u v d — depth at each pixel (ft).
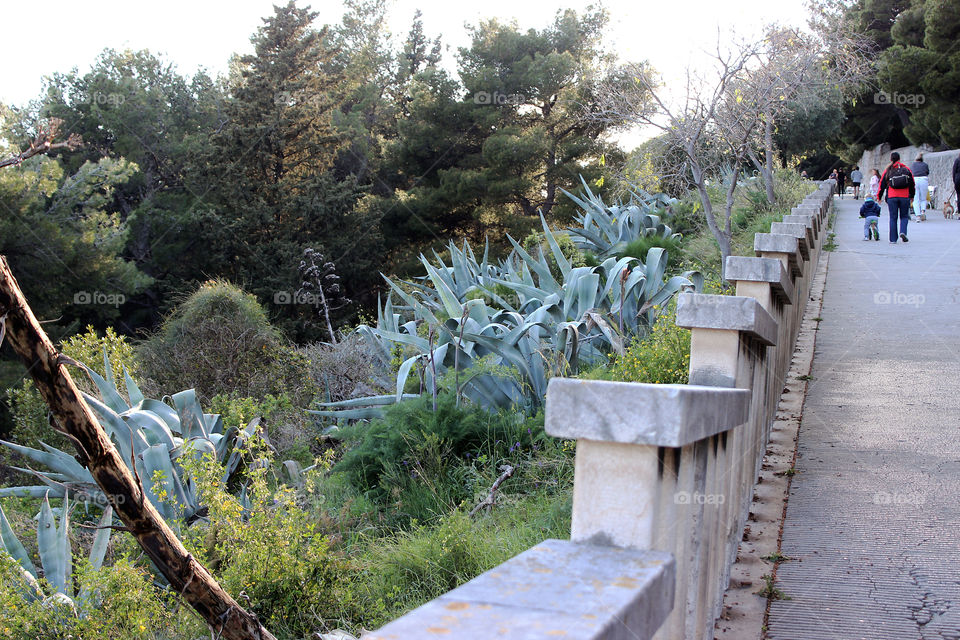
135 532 14.46
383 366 45.39
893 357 27.22
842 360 26.94
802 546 13.87
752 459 15.47
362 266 121.39
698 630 9.97
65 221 88.99
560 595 5.12
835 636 11.05
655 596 5.60
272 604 18.54
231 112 128.57
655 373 23.63
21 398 44.55
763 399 17.34
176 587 14.88
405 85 194.18
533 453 25.62
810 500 15.81
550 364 29.73
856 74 51.67
